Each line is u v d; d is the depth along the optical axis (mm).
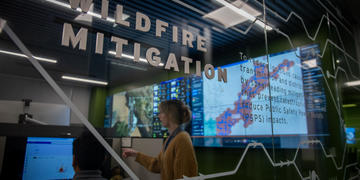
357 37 3125
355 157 2525
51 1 708
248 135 2002
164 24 1003
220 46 1315
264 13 1778
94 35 785
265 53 1750
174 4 1069
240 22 1517
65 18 728
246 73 1604
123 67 854
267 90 1783
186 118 979
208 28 1252
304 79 2201
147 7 958
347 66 2771
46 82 661
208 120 1626
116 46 834
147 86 951
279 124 1956
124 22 868
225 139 1802
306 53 2236
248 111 1717
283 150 2072
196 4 1186
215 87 1506
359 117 2592
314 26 2396
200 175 1013
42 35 676
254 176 1971
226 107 1667
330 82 2391
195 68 1123
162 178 886
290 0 2006
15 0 647
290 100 2061
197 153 1519
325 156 2131
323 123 2232
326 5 2434
